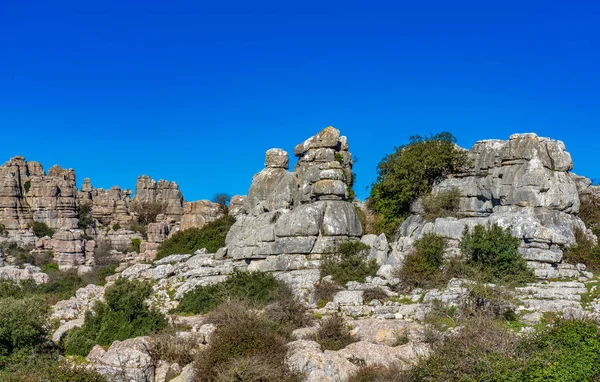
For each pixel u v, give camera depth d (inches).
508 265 1084.5
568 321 795.4
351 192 1769.2
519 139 1349.7
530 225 1144.2
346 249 1327.5
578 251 1178.0
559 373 687.7
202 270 1469.0
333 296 1135.6
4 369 890.7
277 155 1736.0
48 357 937.5
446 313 954.1
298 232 1396.4
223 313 1031.6
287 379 775.1
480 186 1414.9
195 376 818.8
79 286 1916.8
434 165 1487.5
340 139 1814.7
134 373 839.1
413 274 1139.3
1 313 951.0
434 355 757.3
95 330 1067.3
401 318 1000.2
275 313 1026.1
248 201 1716.3
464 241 1139.3
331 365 789.2
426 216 1422.2
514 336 784.3
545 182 1277.1
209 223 1932.8
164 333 962.1
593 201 1483.8
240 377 771.4
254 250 1443.2
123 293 1119.0
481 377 697.0
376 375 762.2
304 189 1576.0
